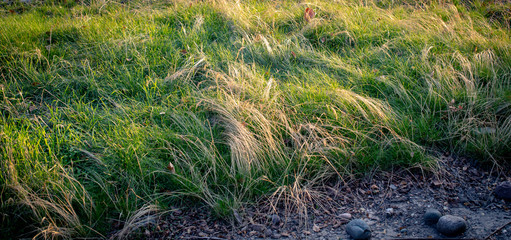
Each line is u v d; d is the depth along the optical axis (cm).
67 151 337
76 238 274
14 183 284
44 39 525
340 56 495
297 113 379
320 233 276
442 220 264
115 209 299
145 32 531
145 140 343
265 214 297
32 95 421
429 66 434
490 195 303
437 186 316
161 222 292
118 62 477
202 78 448
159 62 468
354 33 536
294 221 291
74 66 461
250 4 647
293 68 470
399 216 287
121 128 362
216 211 295
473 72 429
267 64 487
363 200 307
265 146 339
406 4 641
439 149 357
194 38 519
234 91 405
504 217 276
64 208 288
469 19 546
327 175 329
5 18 643
